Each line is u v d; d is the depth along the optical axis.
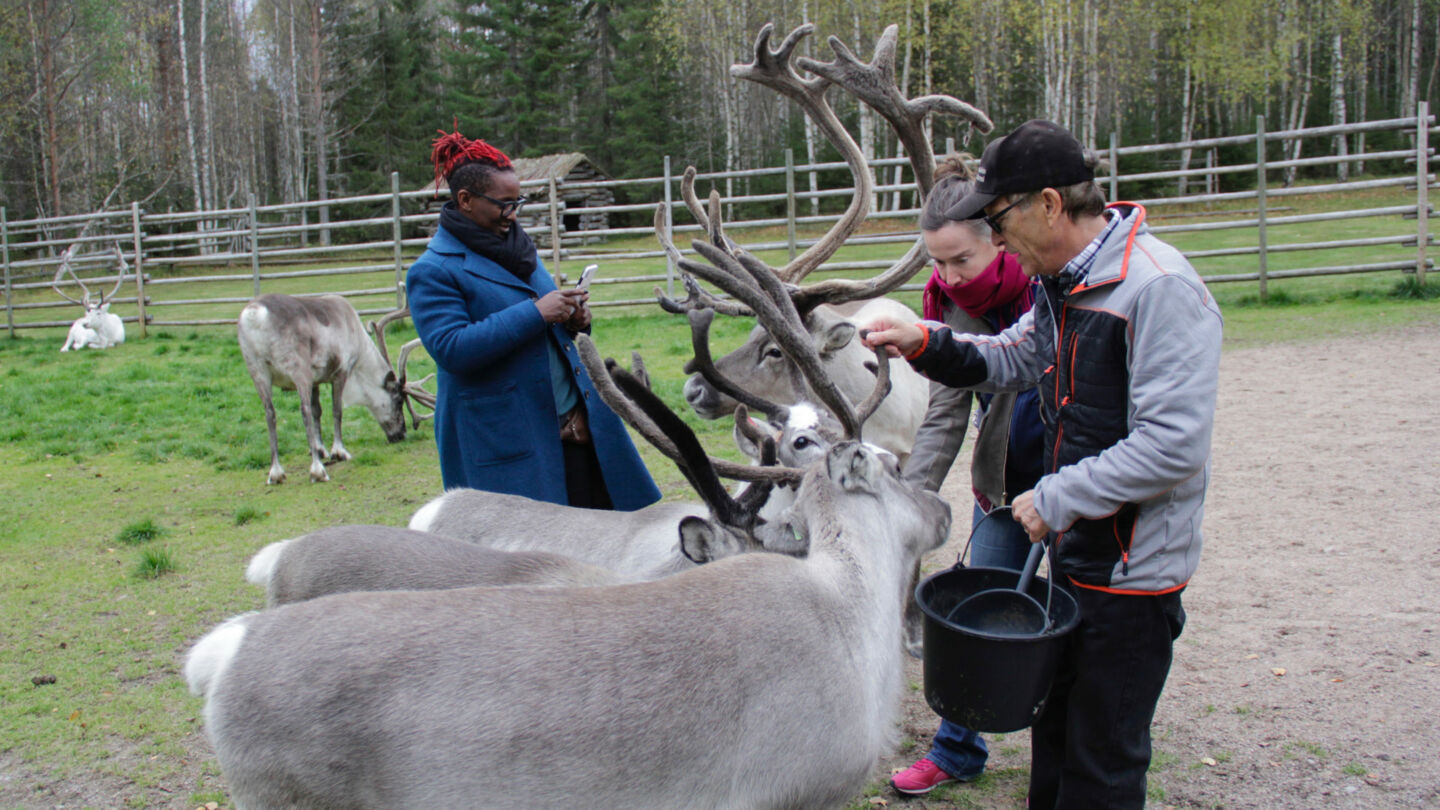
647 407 2.94
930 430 3.81
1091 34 34.09
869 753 2.61
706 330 3.88
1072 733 2.64
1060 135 2.44
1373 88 45.12
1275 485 6.70
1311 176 39.19
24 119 38.56
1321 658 4.33
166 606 5.62
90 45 39.19
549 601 2.53
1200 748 3.72
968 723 2.55
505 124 50.78
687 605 2.51
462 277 4.16
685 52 42.75
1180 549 2.49
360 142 51.22
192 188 42.97
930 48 30.64
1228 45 35.53
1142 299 2.35
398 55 52.72
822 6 31.42
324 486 8.36
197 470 8.94
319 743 2.37
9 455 9.45
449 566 3.39
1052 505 2.43
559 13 51.81
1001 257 3.40
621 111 48.97
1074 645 2.61
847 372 5.19
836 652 2.54
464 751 2.34
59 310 23.02
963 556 3.54
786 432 3.63
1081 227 2.50
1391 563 5.27
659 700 2.38
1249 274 14.48
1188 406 2.29
